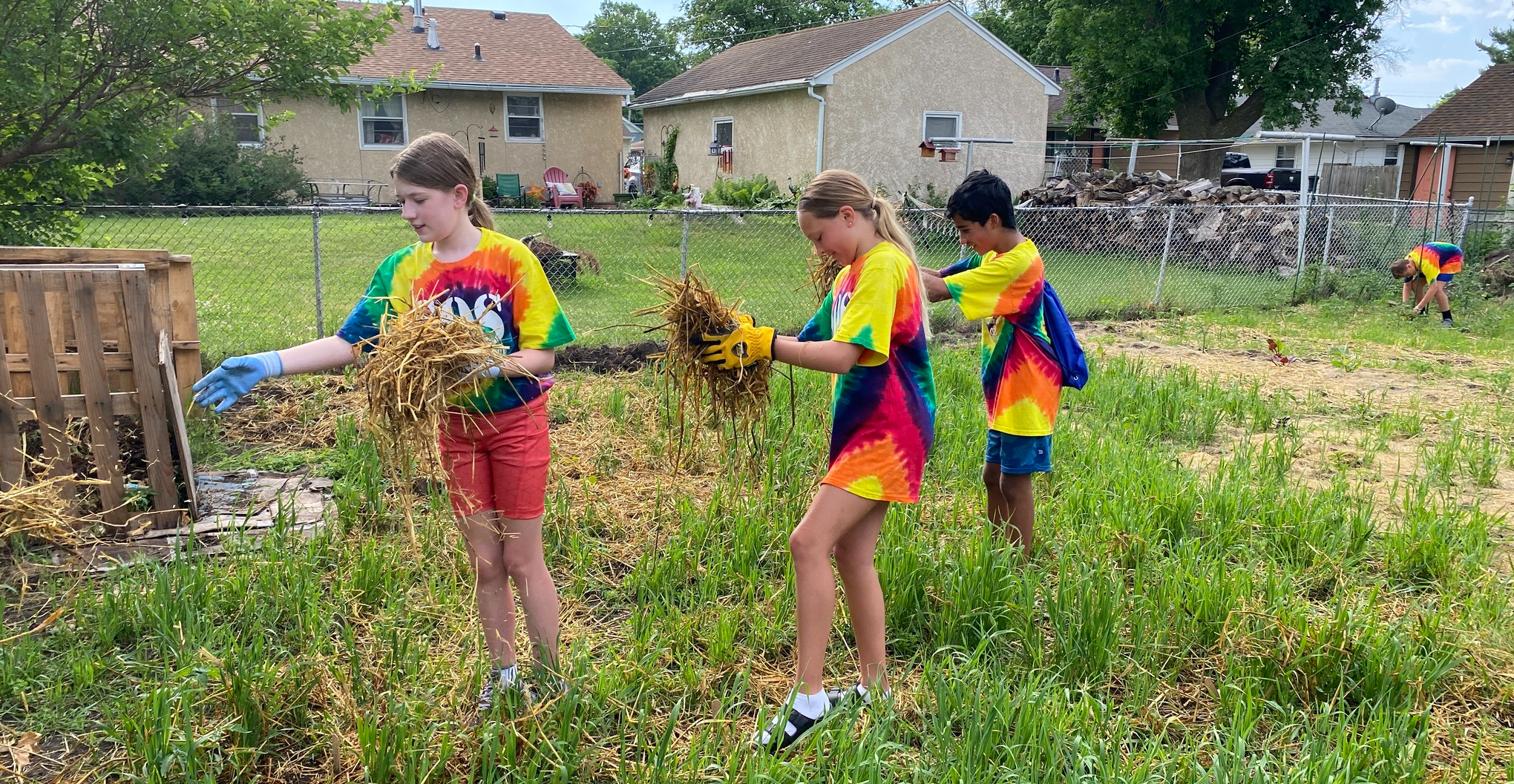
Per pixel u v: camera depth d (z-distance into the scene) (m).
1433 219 19.98
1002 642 3.39
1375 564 4.30
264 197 21.50
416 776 2.57
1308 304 13.28
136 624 3.31
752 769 2.52
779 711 2.90
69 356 4.18
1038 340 3.83
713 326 2.96
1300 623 3.34
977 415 6.30
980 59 22.05
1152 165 32.72
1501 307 13.04
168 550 4.12
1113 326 11.16
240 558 3.79
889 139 21.61
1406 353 9.86
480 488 2.84
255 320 8.92
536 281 2.81
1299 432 6.70
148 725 2.65
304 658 3.08
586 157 26.09
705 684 3.14
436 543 4.05
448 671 3.13
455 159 2.71
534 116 25.31
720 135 24.97
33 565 3.83
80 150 6.83
